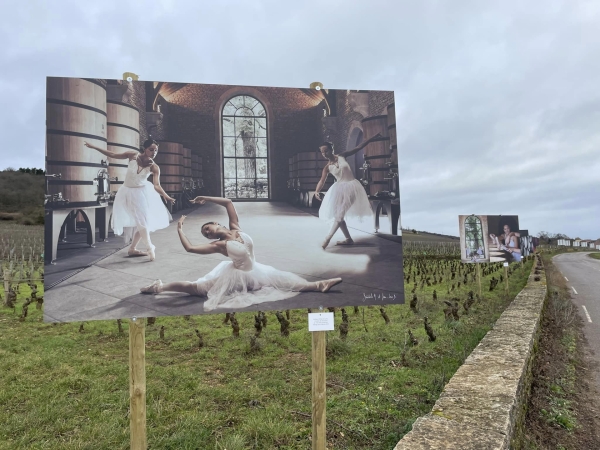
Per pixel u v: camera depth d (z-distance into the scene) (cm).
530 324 619
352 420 380
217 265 265
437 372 510
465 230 1209
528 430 379
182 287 260
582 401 463
